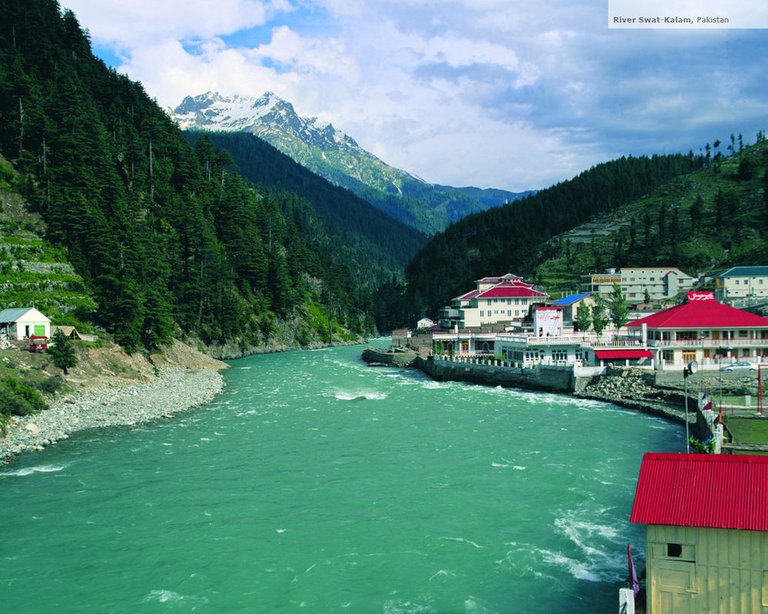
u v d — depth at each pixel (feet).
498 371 301.63
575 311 432.66
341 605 92.38
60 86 465.88
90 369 270.87
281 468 155.94
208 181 588.50
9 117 417.69
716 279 508.53
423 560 105.50
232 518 123.85
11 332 273.33
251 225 572.51
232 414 224.33
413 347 439.63
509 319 481.87
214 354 452.35
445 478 146.41
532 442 177.88
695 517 68.95
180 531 117.91
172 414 223.10
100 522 122.01
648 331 291.79
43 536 115.55
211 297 467.11
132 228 377.50
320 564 104.73
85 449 173.58
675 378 243.81
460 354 373.81
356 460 162.61
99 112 510.17
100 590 96.89
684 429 190.60
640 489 73.26
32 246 349.82
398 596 94.48
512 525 118.62
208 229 496.23
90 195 388.98
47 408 214.90
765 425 163.84
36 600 93.97
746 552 67.51
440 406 239.50
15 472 152.15
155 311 342.44
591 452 165.78
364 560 105.91
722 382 235.40
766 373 240.94
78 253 359.66
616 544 109.81
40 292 320.91
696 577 69.21
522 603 91.76
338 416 220.23
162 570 103.09
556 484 140.26
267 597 94.84
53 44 545.03
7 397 201.16
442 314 563.07
